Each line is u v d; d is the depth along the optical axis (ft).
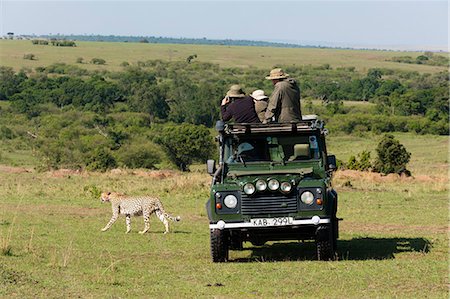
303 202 61.00
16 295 49.65
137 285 54.19
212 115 517.96
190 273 59.16
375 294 50.31
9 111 542.98
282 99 66.90
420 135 462.19
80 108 553.64
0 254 66.23
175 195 143.13
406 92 631.97
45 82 646.33
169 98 581.12
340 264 61.82
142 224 96.84
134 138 399.03
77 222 96.94
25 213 106.42
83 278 56.29
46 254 67.92
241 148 65.98
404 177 193.88
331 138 453.99
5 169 234.17
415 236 83.87
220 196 61.62
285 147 65.77
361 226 94.43
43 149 336.08
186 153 341.41
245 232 62.44
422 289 52.03
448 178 192.95
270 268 60.44
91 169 284.00
